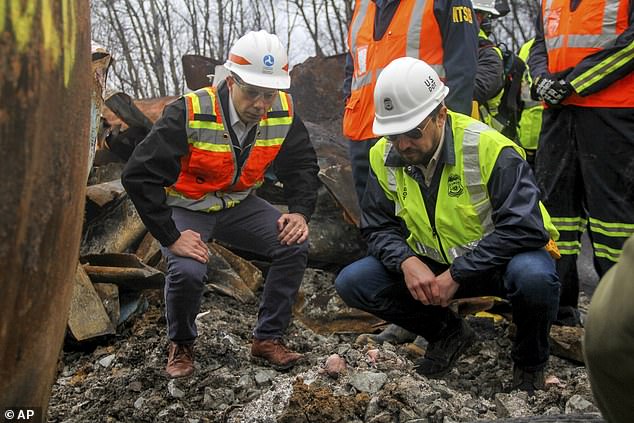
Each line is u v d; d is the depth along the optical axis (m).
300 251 3.53
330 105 6.71
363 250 4.88
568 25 3.98
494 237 3.13
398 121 3.14
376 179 3.45
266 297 3.55
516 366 3.40
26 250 1.42
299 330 4.16
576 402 3.09
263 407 3.21
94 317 3.95
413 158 3.19
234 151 3.39
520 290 3.09
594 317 1.13
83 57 1.55
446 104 3.85
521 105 5.01
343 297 3.55
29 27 1.40
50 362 1.56
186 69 6.09
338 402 3.04
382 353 3.48
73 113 1.50
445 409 3.04
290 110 3.55
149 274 4.08
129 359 3.76
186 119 3.27
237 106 3.30
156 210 3.25
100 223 4.74
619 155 3.87
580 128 3.97
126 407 3.34
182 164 3.41
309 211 3.66
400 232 3.49
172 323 3.38
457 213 3.23
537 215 3.10
